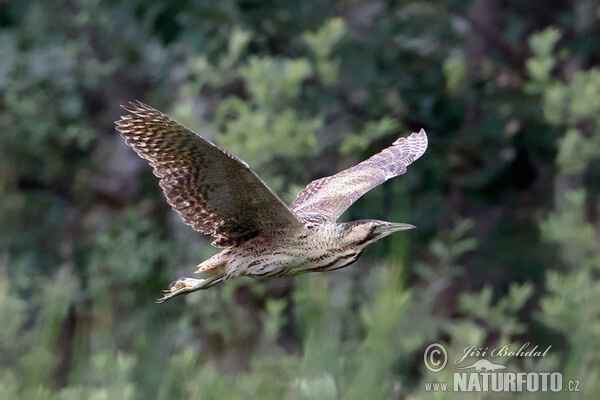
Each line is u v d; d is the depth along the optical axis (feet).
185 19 45.50
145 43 50.96
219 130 43.98
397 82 47.06
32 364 25.70
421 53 47.88
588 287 36.14
